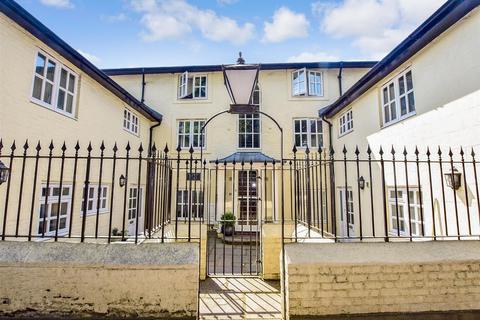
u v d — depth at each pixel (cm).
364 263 317
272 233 539
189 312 304
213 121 1270
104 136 819
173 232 523
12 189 482
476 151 422
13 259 307
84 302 305
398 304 314
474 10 429
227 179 1220
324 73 1273
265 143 1251
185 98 1291
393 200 670
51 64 599
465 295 318
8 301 304
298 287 314
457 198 452
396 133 655
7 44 475
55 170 599
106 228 816
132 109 1028
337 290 314
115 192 885
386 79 716
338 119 1090
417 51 564
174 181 1202
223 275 550
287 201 1181
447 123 485
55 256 311
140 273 309
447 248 331
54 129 597
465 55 450
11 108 483
